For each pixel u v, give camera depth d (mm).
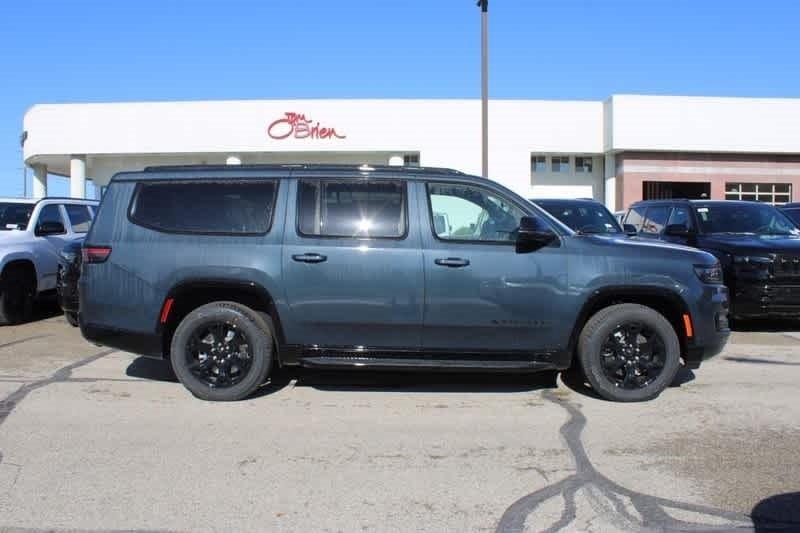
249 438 5043
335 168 6047
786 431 5262
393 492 4105
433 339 5859
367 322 5820
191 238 5902
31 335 9195
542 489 4164
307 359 5914
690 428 5324
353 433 5180
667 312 6176
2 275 9773
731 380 6840
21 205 10734
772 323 10594
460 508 3895
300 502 3959
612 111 29578
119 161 32406
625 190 30172
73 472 4363
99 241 6012
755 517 3797
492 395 6270
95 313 6004
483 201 5961
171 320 5988
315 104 29891
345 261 5789
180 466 4484
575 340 5918
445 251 5793
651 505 3939
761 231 10344
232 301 6051
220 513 3807
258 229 5895
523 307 5809
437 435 5145
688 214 10742
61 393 6215
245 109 29953
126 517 3746
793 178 30844
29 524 3648
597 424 5418
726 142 30000
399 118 29938
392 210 5898
